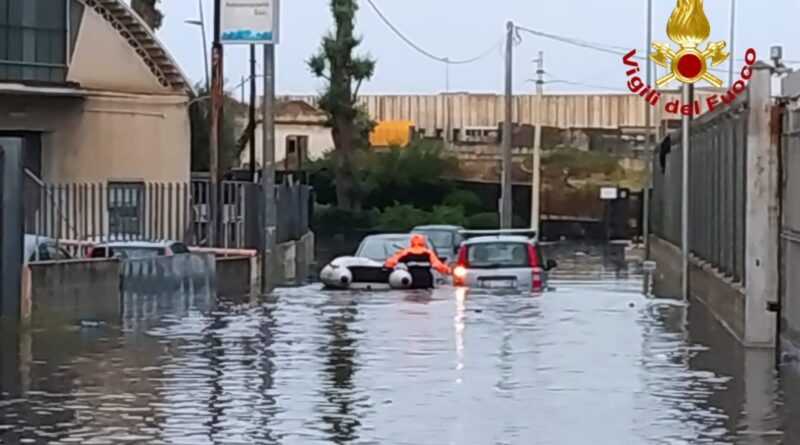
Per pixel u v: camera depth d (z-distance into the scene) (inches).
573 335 1181.1
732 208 1255.5
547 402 804.0
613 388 860.6
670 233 2384.4
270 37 2012.8
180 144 2361.0
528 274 1701.5
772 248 1066.1
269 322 1312.7
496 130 4370.1
